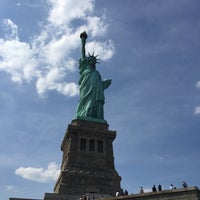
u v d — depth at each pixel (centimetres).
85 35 14188
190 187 4962
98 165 10312
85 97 12269
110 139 11181
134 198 5266
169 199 5019
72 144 10569
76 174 9712
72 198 7500
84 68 13262
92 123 11388
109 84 13050
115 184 9950
